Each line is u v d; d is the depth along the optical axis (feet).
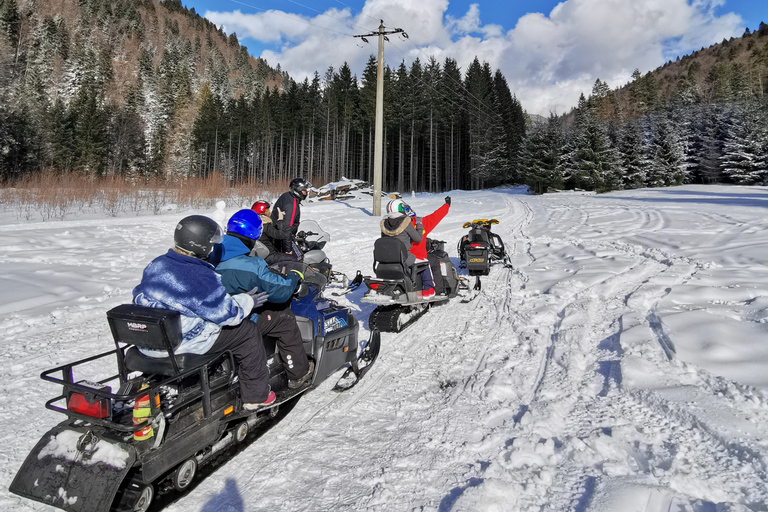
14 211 54.34
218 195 76.89
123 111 220.84
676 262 27.99
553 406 11.73
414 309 21.09
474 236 29.78
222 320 8.99
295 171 207.21
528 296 23.38
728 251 29.96
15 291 22.70
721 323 16.02
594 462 9.48
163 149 248.93
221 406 9.62
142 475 7.97
